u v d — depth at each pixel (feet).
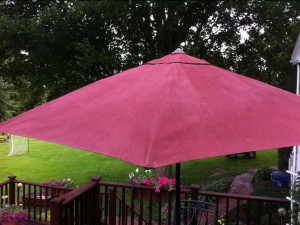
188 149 3.97
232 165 41.39
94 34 27.53
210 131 4.36
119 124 4.64
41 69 30.58
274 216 17.30
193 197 12.90
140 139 4.11
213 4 29.53
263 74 33.24
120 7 25.40
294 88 27.40
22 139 77.66
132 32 28.58
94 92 6.19
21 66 31.35
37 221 19.45
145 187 14.58
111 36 28.19
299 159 15.85
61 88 31.83
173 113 4.58
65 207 12.16
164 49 30.66
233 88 5.79
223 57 33.96
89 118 5.15
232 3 26.73
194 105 4.86
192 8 30.32
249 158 45.42
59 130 5.11
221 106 5.01
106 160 48.83
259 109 5.21
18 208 16.37
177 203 8.45
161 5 25.25
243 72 34.06
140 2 26.09
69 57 28.30
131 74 6.61
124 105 5.16
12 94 74.79
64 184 27.20
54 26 25.98
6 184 20.72
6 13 30.17
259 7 27.58
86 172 41.93
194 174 37.32
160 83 5.53
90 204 14.73
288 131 4.78
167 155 3.80
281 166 27.86
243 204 20.67
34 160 51.96
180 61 6.51
